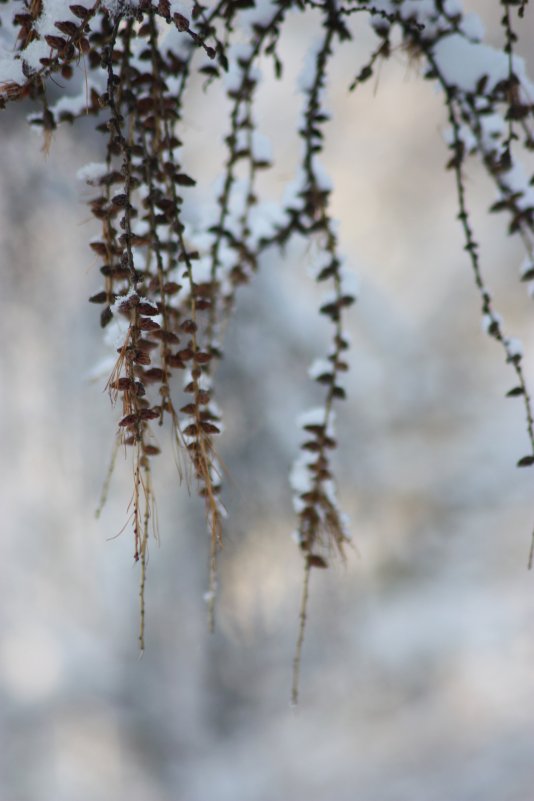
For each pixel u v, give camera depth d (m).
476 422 7.22
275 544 4.07
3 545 5.22
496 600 6.23
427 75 1.37
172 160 1.10
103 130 1.17
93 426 4.04
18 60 1.01
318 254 1.46
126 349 0.89
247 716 4.89
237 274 1.51
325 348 4.42
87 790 5.12
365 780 5.07
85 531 4.79
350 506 6.12
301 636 1.24
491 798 4.78
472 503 6.85
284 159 6.30
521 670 5.67
